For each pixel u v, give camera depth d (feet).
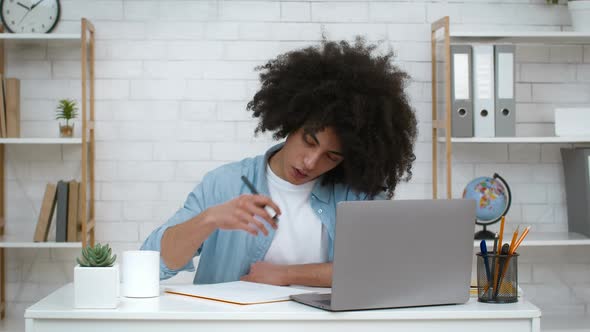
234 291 6.16
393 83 7.09
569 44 13.41
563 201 13.43
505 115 12.19
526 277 13.43
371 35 13.08
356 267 5.49
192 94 12.92
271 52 12.97
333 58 7.04
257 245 7.28
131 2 12.89
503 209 12.12
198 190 7.48
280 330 5.48
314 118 6.70
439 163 13.17
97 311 5.46
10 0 12.69
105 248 5.66
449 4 13.19
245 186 7.42
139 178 12.92
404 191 13.14
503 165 13.35
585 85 13.44
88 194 12.91
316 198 7.39
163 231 6.72
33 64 12.87
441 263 5.81
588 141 12.25
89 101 12.86
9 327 12.07
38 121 12.89
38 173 12.93
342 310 5.51
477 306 5.85
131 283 6.02
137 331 5.48
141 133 12.91
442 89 13.17
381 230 5.53
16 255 12.99
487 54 12.14
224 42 12.94
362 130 6.88
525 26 13.34
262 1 12.96
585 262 13.47
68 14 12.84
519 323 5.67
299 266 6.88
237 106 12.94
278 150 7.60
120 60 12.89
